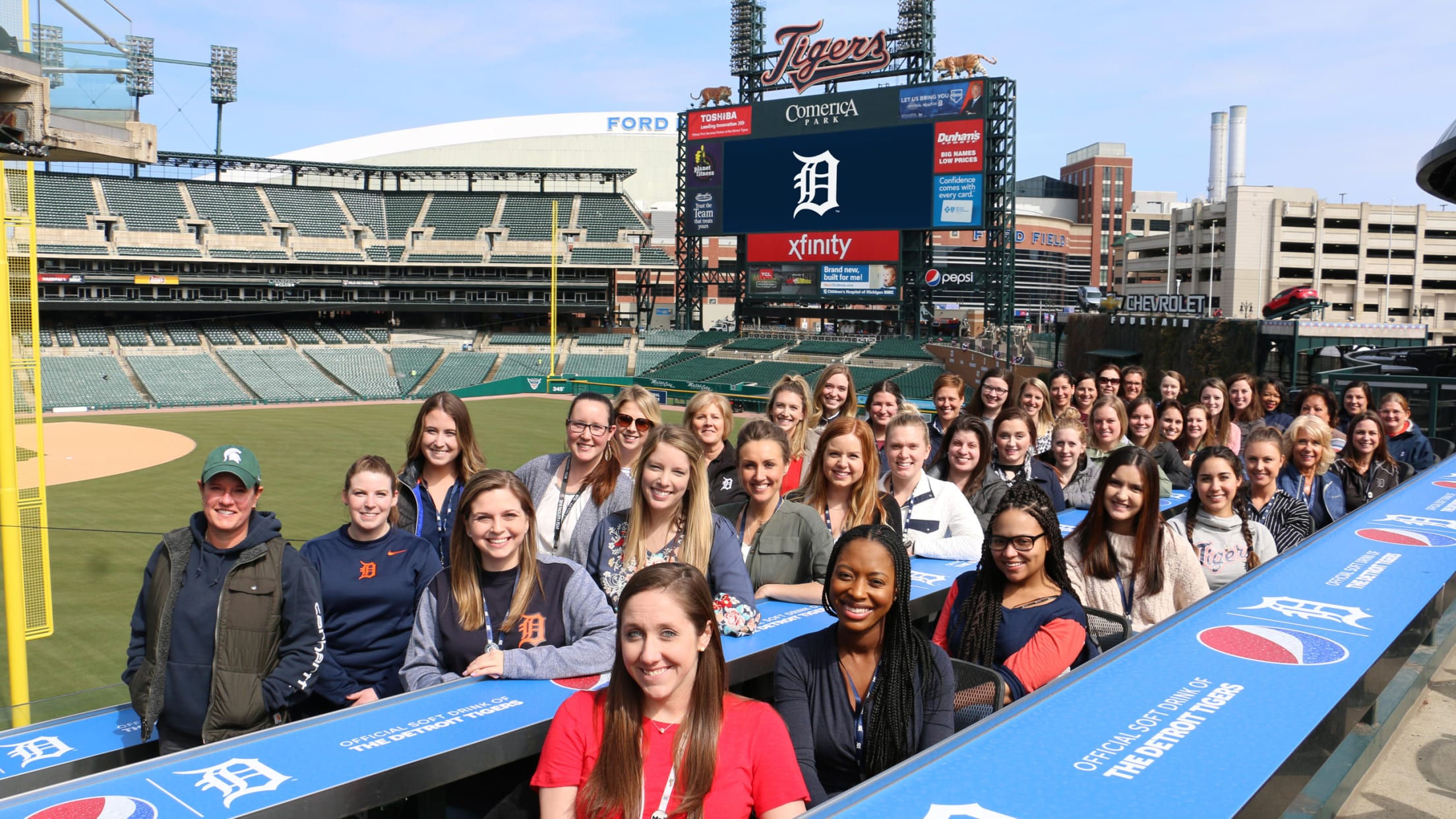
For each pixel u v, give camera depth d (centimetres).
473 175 6009
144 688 370
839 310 4728
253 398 4778
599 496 488
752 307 4972
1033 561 339
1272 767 212
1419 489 562
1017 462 613
